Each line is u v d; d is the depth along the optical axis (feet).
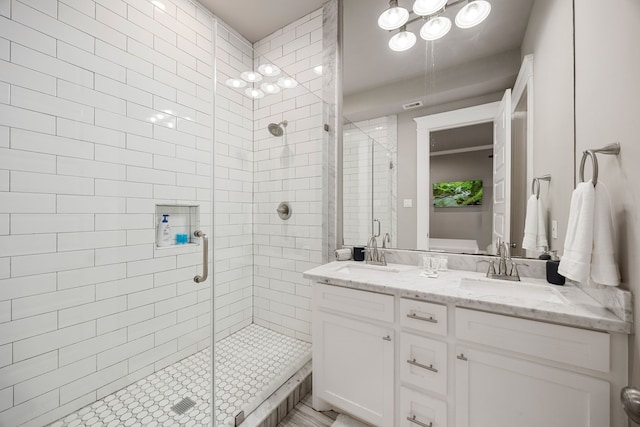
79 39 4.80
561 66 4.18
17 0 4.12
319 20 6.96
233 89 7.45
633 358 2.67
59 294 4.55
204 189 6.83
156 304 5.88
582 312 2.95
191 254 6.56
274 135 7.34
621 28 2.78
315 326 5.00
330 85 6.71
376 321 4.30
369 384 4.36
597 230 2.99
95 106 5.00
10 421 4.04
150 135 5.86
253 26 7.63
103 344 5.07
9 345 4.05
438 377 3.75
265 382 5.45
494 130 5.03
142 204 5.72
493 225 5.05
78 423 4.46
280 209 7.32
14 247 4.09
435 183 5.61
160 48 6.05
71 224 4.69
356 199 6.56
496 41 4.98
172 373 5.78
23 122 4.17
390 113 6.06
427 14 5.39
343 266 5.76
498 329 3.34
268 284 7.51
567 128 4.12
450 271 5.10
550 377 3.05
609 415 2.78
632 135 2.64
